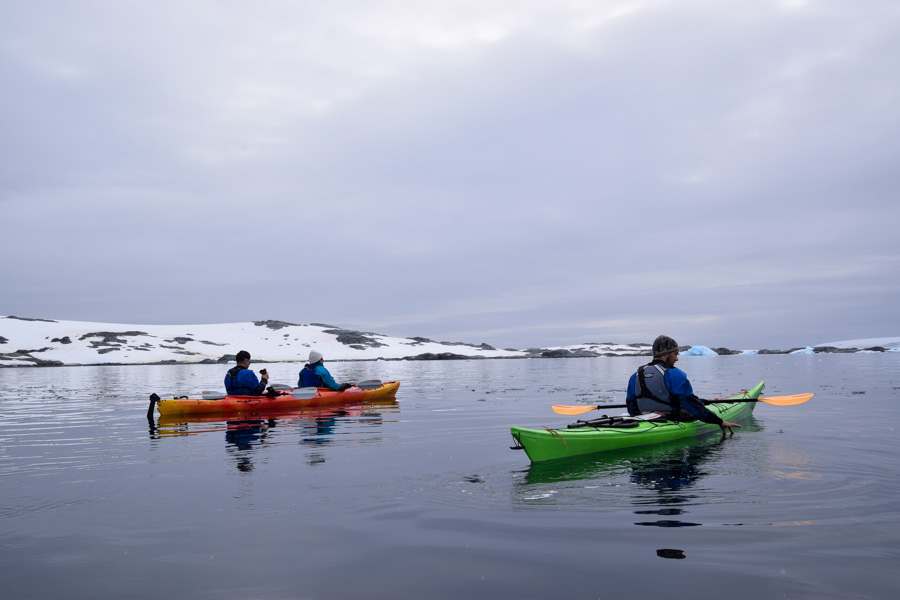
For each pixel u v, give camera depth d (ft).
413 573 9.95
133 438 27.40
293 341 304.91
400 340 335.06
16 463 21.06
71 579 9.98
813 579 9.34
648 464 18.93
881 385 55.21
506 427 29.50
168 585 9.65
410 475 17.90
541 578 9.61
